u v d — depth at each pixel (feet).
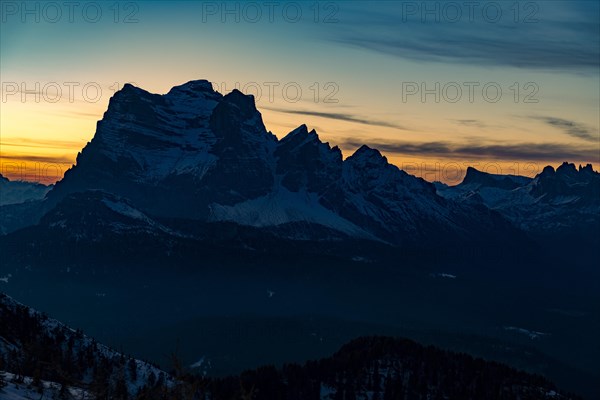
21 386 426.92
